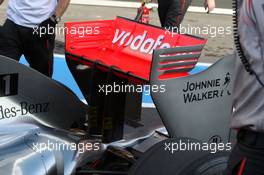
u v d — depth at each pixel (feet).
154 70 15.93
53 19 25.16
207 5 36.68
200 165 15.02
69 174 16.61
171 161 15.31
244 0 11.82
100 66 18.11
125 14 65.00
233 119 12.21
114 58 18.80
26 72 17.12
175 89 16.46
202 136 17.40
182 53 16.42
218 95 17.51
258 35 11.46
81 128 19.15
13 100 16.97
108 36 19.77
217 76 17.42
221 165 15.15
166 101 16.39
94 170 17.17
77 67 19.65
